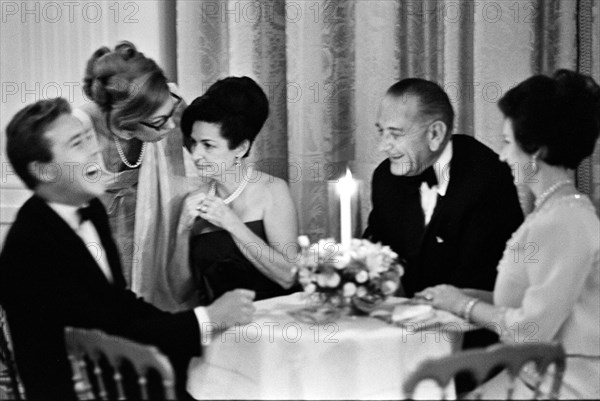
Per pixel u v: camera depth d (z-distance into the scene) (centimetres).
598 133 244
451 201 300
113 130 317
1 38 376
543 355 205
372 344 238
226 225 315
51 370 250
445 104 304
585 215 239
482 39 370
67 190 260
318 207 385
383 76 382
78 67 385
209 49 383
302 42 380
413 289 309
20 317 251
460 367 196
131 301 274
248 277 319
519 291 247
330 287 255
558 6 376
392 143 305
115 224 329
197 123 316
